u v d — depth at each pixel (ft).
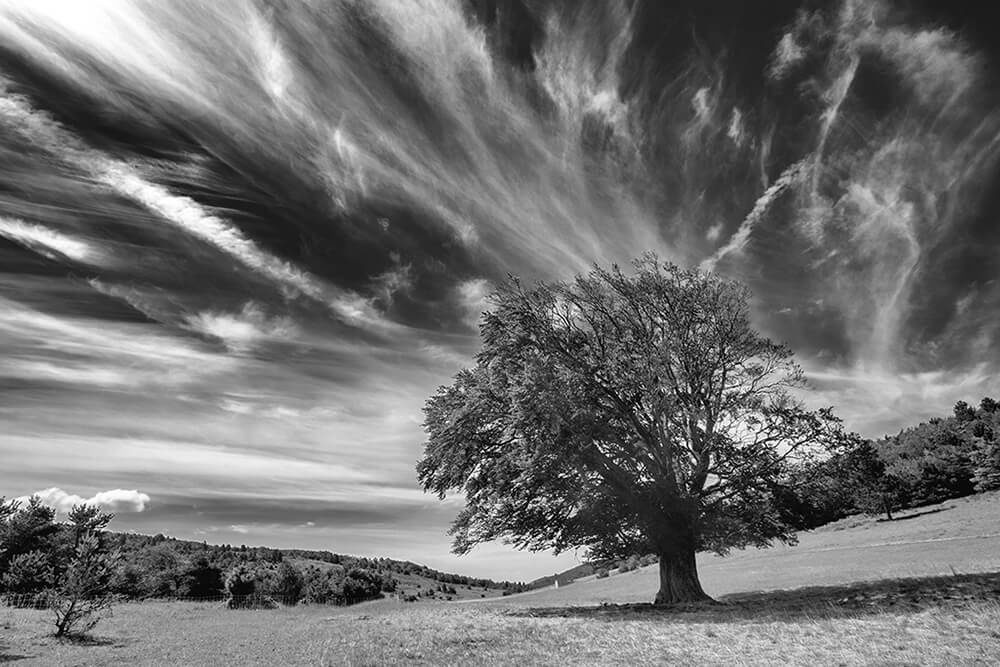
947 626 36.40
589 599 126.00
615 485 75.41
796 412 72.79
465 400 82.28
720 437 73.00
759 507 71.92
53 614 79.36
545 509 78.89
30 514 121.60
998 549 110.42
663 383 75.36
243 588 152.97
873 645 33.96
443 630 53.72
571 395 71.51
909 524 211.00
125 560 73.61
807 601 58.49
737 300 83.10
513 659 38.52
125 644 53.47
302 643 49.39
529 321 81.97
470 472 83.20
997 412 391.04
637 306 83.71
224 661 41.27
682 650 38.47
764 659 33.76
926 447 368.89
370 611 96.68
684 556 76.28
